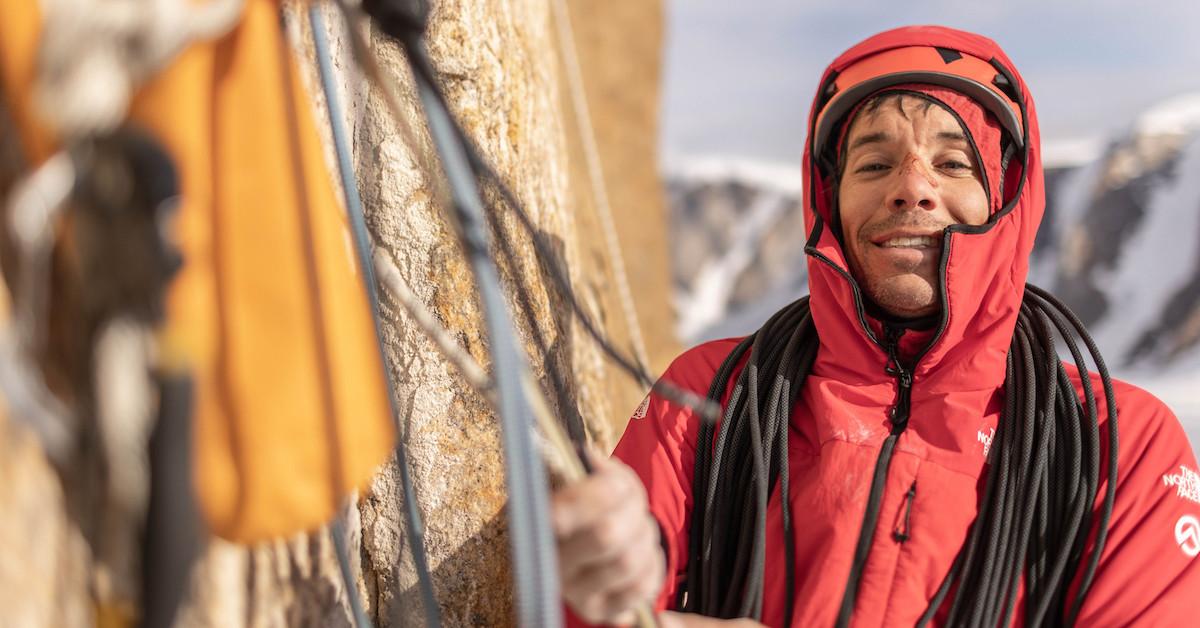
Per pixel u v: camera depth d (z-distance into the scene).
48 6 0.55
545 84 1.98
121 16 0.56
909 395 1.43
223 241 0.67
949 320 1.39
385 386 0.83
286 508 0.70
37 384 0.59
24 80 0.58
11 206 0.60
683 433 1.52
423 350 1.42
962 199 1.44
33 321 0.59
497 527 1.44
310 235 0.73
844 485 1.37
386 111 1.44
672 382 1.61
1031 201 1.51
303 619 1.01
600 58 6.25
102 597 0.62
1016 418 1.39
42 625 0.64
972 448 1.38
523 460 0.68
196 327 0.63
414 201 1.43
